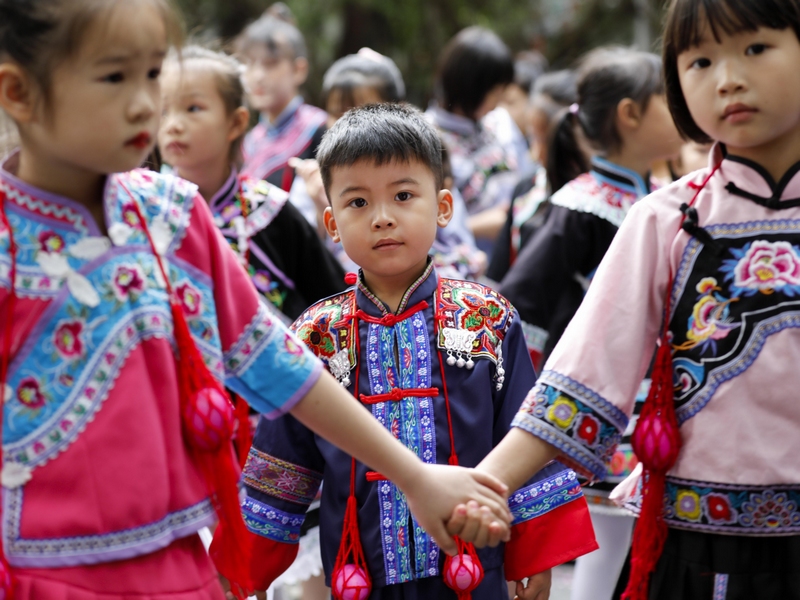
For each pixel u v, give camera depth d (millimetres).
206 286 1706
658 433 1814
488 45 5004
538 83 4625
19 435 1524
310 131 4980
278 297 3021
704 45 1789
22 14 1480
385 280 2104
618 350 1845
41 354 1534
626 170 3139
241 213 3008
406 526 1987
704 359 1807
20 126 1563
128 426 1553
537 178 4180
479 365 2045
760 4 1715
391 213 2037
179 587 1601
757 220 1819
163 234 1668
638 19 9680
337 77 4391
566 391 1840
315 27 9406
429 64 9852
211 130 2939
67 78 1488
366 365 2062
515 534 2037
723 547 1805
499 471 1834
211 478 1650
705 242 1838
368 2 9359
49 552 1507
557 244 3068
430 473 1768
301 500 2127
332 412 1731
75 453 1530
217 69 2979
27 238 1542
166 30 1558
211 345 1693
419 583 1988
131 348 1580
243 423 2258
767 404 1766
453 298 2105
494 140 5207
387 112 2156
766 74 1740
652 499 1836
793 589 1778
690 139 2092
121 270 1592
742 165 1849
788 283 1772
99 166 1541
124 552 1536
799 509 1771
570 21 10031
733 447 1775
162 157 2965
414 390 2025
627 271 1872
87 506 1524
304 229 3078
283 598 2953
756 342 1772
